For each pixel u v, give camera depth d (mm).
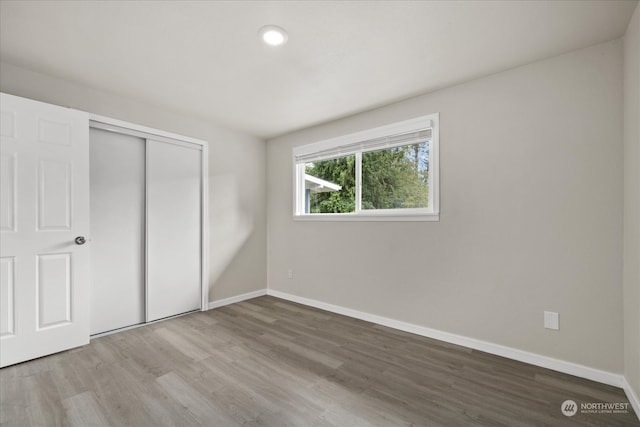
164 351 2381
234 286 3775
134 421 1567
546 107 2137
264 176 4148
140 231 2992
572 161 2041
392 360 2244
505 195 2297
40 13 1673
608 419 1595
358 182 3254
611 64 1914
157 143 3086
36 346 2205
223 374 2035
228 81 2504
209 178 3516
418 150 2842
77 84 2553
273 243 4102
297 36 1898
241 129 3771
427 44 1976
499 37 1895
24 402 1712
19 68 2271
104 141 2752
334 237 3410
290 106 3033
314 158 3641
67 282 2357
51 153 2283
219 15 1701
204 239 3457
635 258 1654
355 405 1713
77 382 1921
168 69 2316
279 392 1833
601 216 1942
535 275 2174
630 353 1755
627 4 1590
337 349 2432
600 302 1944
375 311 3055
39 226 2223
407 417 1614
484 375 2029
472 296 2453
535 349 2170
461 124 2512
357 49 2037
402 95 2762
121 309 2855
